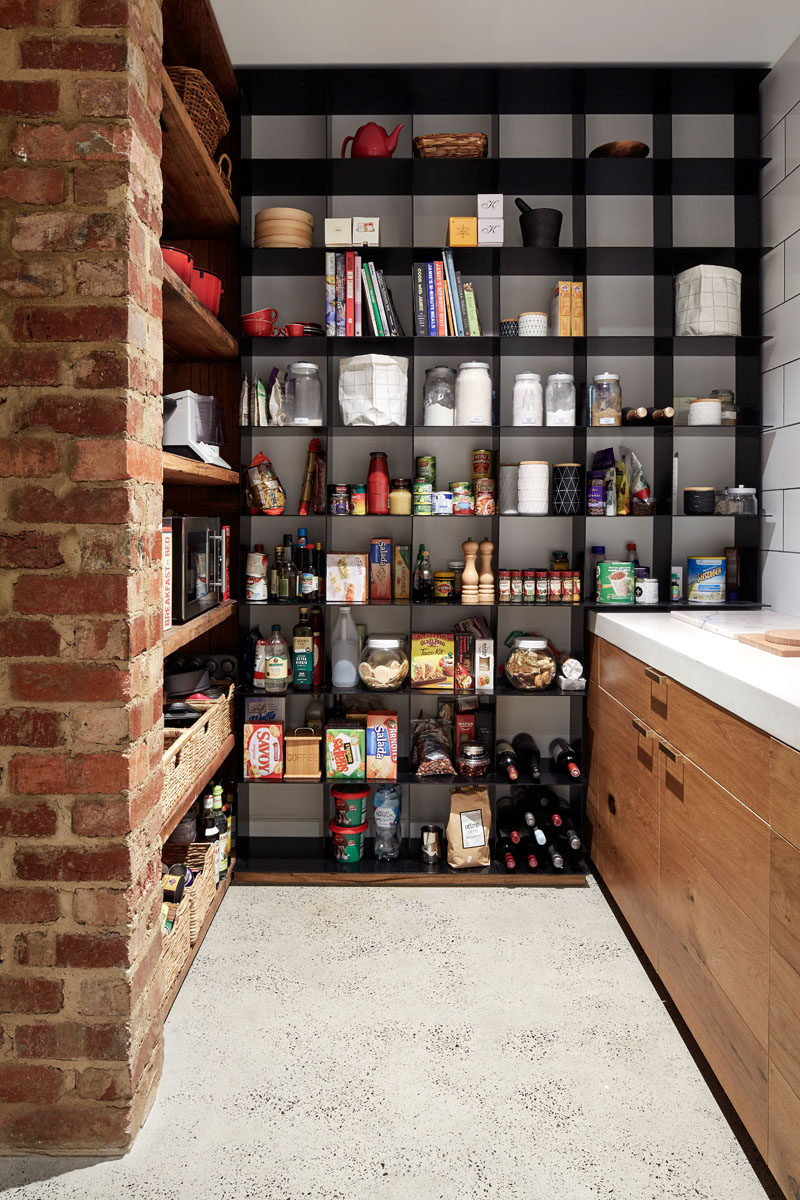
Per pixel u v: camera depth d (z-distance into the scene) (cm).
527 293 311
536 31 264
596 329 311
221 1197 151
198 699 257
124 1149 162
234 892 282
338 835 295
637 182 299
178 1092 179
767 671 175
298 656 295
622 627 256
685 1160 161
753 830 160
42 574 156
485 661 293
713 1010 180
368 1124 170
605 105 299
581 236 302
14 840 159
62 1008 160
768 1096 152
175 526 217
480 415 289
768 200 290
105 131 153
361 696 316
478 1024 205
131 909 160
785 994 146
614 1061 191
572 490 293
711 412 289
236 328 293
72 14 152
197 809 276
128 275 154
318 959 237
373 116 306
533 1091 180
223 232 291
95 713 157
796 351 272
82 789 157
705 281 285
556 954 240
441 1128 169
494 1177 156
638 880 238
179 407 237
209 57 264
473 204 310
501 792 323
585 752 300
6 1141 162
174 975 208
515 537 315
